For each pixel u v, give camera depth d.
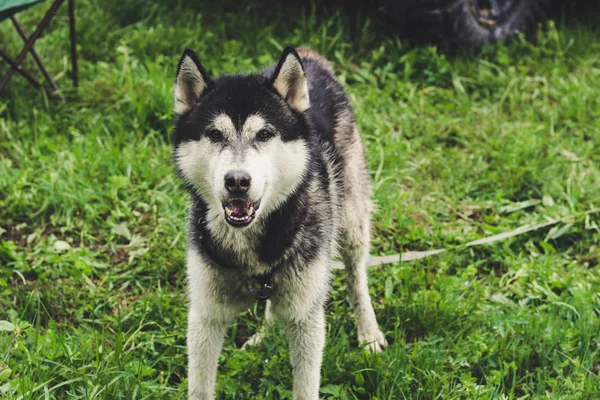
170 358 4.39
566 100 7.13
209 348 3.89
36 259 5.18
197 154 3.74
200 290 3.84
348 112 4.93
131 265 5.20
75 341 4.39
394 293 5.07
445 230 5.71
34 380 4.00
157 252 5.24
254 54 7.57
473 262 5.41
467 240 5.52
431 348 4.48
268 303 4.73
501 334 4.54
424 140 6.69
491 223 5.79
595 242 5.59
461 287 5.03
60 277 5.04
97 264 5.12
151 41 7.41
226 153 3.59
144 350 4.37
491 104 7.23
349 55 7.71
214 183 3.60
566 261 5.38
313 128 4.14
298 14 8.21
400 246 5.52
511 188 6.08
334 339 4.53
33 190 5.68
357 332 4.78
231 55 7.43
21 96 6.66
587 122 6.96
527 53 7.92
